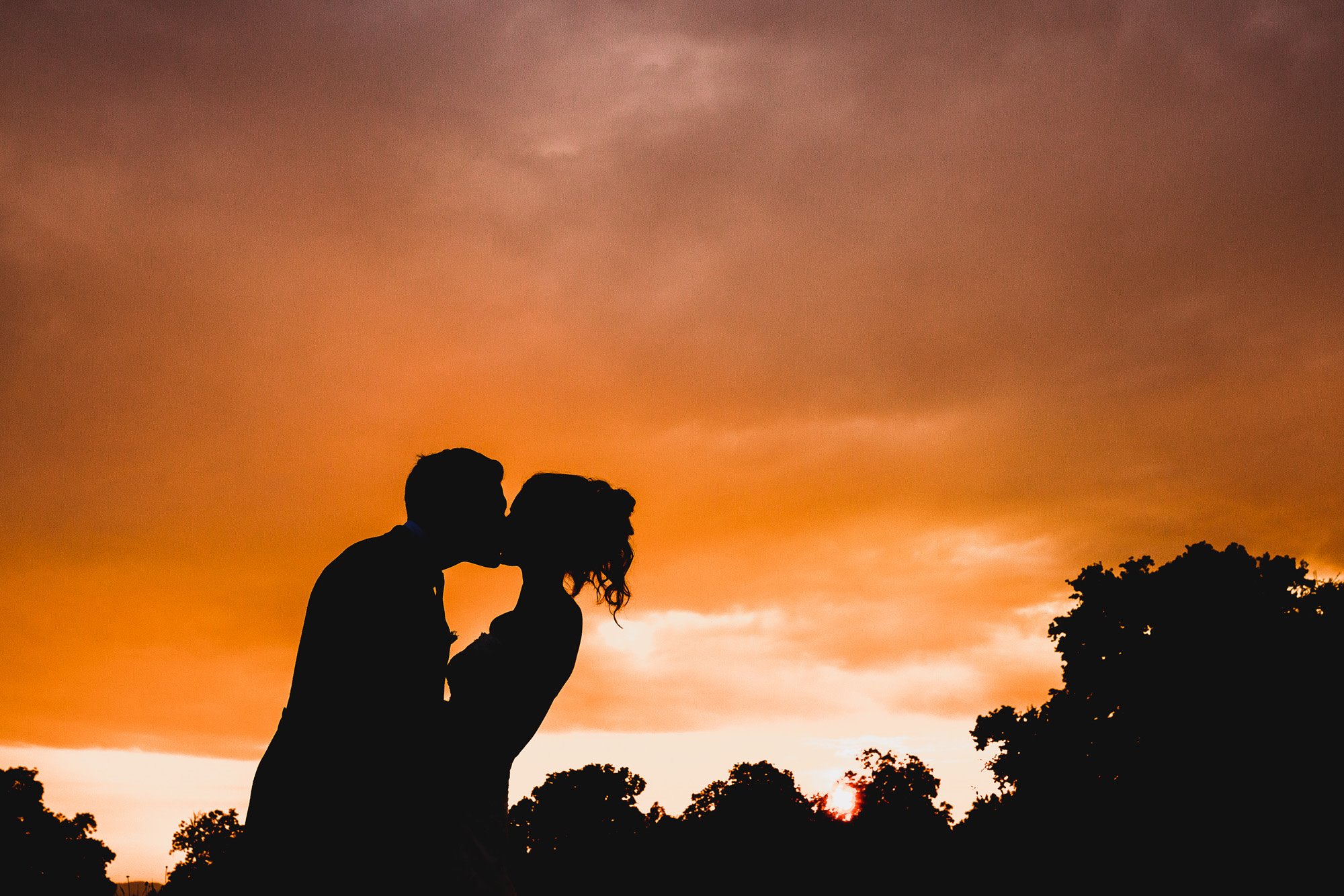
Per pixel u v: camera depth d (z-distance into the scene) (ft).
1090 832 187.42
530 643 15.11
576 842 331.16
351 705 13.10
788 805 336.29
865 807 354.54
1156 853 179.83
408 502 15.21
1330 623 186.09
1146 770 185.78
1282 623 189.57
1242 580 194.49
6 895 267.59
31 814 278.46
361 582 13.75
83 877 284.20
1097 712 197.98
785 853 319.06
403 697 13.34
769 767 351.25
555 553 15.93
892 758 362.74
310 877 12.59
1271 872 171.12
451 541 15.01
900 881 288.10
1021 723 205.98
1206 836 176.86
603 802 344.49
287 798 12.91
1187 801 180.34
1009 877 203.00
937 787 360.28
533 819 340.80
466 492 14.98
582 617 16.10
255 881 12.69
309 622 13.78
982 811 231.91
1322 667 180.55
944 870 249.55
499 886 13.79
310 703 13.26
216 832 320.29
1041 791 196.34
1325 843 169.99
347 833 12.73
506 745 14.49
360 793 12.85
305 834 12.73
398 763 13.07
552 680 15.08
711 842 326.03
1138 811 183.73
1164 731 186.91
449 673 15.21
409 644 13.61
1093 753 194.39
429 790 13.44
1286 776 175.94
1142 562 208.03
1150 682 190.80
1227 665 185.78
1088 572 209.77
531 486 16.39
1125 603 202.18
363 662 13.29
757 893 314.14
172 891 317.42
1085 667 202.80
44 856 275.59
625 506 16.70
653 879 322.55
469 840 13.78
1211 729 182.50
